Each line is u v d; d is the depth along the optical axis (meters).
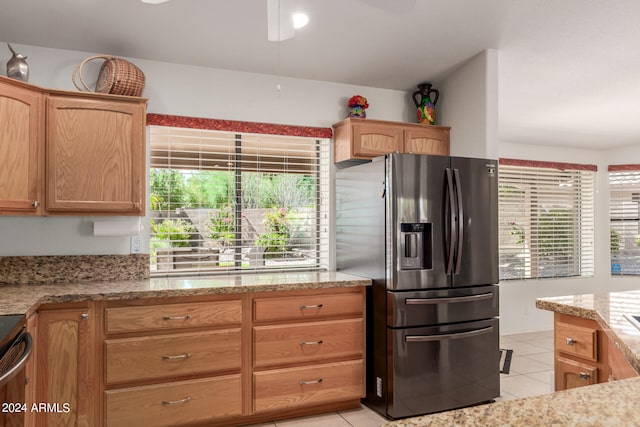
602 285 5.90
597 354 1.83
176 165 3.25
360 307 2.96
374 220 2.99
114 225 2.89
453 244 2.88
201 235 3.31
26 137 2.54
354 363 2.92
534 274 5.58
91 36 2.77
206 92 3.28
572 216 5.86
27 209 2.54
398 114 3.87
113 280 2.98
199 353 2.58
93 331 2.41
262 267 3.46
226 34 2.77
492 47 2.99
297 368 2.79
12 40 2.81
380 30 2.73
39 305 2.25
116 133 2.76
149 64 3.15
